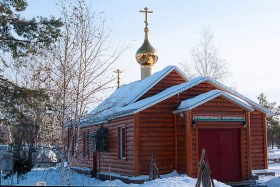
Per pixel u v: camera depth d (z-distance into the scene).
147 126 19.75
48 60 17.69
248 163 19.55
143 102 20.73
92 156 25.47
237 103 19.55
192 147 18.78
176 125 20.11
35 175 22.52
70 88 15.35
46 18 17.41
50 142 19.14
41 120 20.23
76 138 16.75
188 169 18.55
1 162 16.52
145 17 28.95
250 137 20.47
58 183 18.97
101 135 23.05
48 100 15.77
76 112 15.42
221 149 19.41
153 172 17.70
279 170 26.05
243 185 19.19
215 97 19.17
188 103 19.28
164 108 20.19
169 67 23.31
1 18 17.25
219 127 19.28
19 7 17.67
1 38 17.25
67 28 15.47
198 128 19.05
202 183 14.49
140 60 28.47
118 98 23.25
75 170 27.62
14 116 17.03
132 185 15.83
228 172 19.31
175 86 22.02
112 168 22.42
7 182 19.39
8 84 17.09
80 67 15.39
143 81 24.77
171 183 15.88
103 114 21.27
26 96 16.28
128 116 20.33
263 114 22.22
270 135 56.25
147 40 28.72
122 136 21.55
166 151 19.92
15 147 20.95
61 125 15.36
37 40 16.95
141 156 19.44
